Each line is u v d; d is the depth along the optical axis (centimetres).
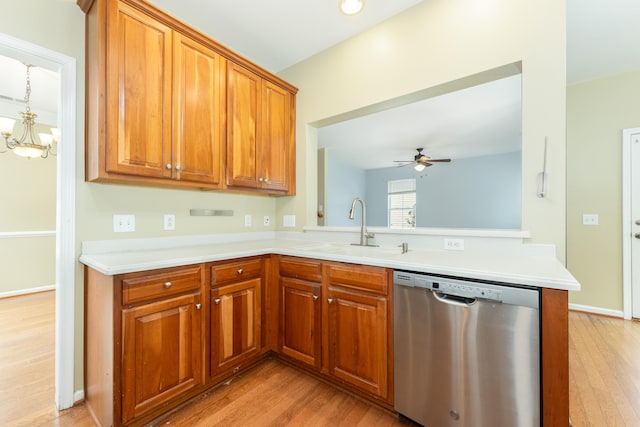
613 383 175
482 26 169
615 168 291
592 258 301
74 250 157
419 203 709
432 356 130
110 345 126
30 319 278
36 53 146
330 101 240
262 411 151
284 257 195
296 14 201
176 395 146
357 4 185
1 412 149
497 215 605
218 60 196
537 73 153
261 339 196
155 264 137
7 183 352
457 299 126
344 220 700
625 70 284
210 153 191
